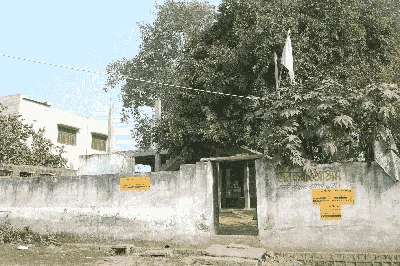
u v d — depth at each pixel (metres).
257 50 15.62
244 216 17.19
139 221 9.62
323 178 8.22
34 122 25.00
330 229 8.02
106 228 9.92
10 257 8.71
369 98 8.16
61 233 10.39
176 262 7.89
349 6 15.61
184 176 9.36
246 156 8.83
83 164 12.73
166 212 9.38
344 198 8.04
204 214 8.99
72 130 28.88
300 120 8.58
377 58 16.67
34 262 8.19
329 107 8.12
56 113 27.12
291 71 12.52
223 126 16.67
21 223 10.91
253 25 15.96
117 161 12.68
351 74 14.79
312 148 8.70
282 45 14.94
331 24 15.30
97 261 8.19
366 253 7.62
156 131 19.95
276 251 8.25
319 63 15.12
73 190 10.51
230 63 16.48
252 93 16.28
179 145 18.02
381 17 17.03
